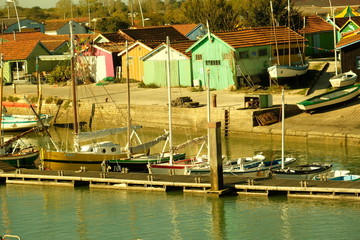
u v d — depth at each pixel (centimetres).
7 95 9294
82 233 4641
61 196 5428
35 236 4638
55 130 8294
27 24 15750
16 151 6488
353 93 7150
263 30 8912
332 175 5275
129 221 4797
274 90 8069
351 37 8188
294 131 6725
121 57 10031
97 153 5919
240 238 4409
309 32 10488
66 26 15375
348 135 6406
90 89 9375
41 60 10606
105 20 15275
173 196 5200
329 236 4334
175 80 9012
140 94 8694
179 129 7600
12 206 5262
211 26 11644
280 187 4981
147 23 17388
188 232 4547
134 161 5853
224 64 8425
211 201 5031
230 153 6419
